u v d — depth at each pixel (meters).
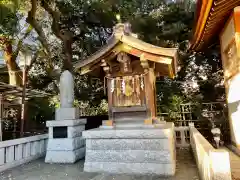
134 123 5.66
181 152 7.51
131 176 4.87
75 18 12.64
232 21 6.02
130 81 5.83
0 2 8.55
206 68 11.72
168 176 4.76
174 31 11.09
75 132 6.94
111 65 5.95
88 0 11.70
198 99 10.72
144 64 5.48
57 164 6.38
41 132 11.83
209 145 3.72
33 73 14.45
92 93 12.45
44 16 14.23
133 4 11.62
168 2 11.90
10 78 13.02
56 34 12.30
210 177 2.98
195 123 10.11
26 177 5.07
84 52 13.12
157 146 5.04
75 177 4.93
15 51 13.07
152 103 5.88
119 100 5.84
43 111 13.05
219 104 10.17
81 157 7.16
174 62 5.65
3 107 11.94
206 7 5.18
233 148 6.84
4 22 10.70
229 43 6.51
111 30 12.59
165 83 11.73
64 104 7.16
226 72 7.42
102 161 5.34
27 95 10.98
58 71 12.80
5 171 5.62
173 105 10.58
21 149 6.51
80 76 12.59
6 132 11.88
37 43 13.65
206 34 7.71
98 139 5.44
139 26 11.09
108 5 11.28
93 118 11.31
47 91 13.82
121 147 5.27
